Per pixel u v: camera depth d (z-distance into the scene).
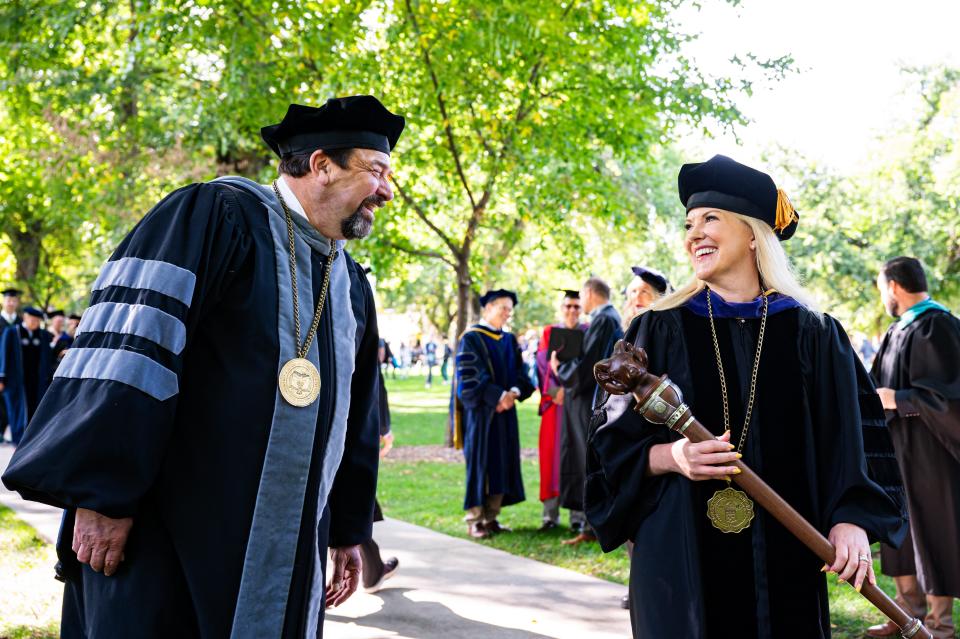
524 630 4.38
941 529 4.31
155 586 2.00
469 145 11.67
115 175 13.52
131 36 12.69
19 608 4.52
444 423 16.94
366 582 5.01
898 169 24.69
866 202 24.53
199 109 11.59
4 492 8.37
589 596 5.02
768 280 2.43
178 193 2.21
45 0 10.80
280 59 10.76
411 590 5.13
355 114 2.28
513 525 7.43
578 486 6.59
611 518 2.36
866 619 4.60
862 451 2.25
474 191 12.69
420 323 48.00
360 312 2.57
